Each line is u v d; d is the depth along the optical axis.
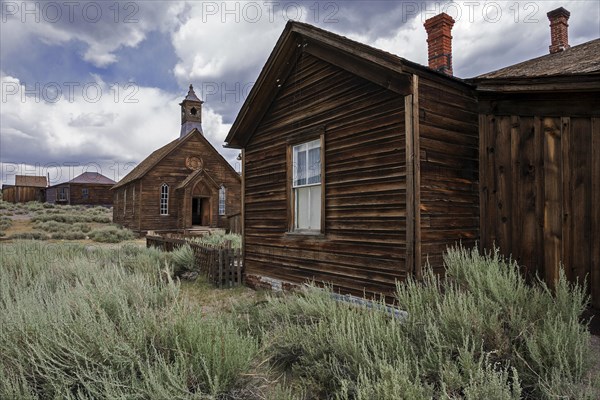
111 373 2.56
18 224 27.38
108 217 34.53
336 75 6.46
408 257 4.88
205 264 9.41
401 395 2.55
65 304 3.68
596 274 4.62
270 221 8.16
